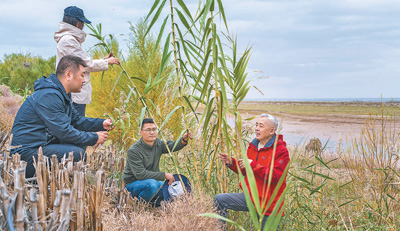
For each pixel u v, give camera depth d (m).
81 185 2.61
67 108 3.88
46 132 3.70
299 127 24.86
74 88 3.83
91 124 4.29
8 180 2.99
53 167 2.69
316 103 89.81
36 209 2.33
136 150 4.19
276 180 3.32
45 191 2.62
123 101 6.87
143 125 4.21
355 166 6.06
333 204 4.64
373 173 5.57
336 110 54.62
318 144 7.97
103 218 3.01
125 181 4.31
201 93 3.56
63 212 2.39
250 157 3.59
